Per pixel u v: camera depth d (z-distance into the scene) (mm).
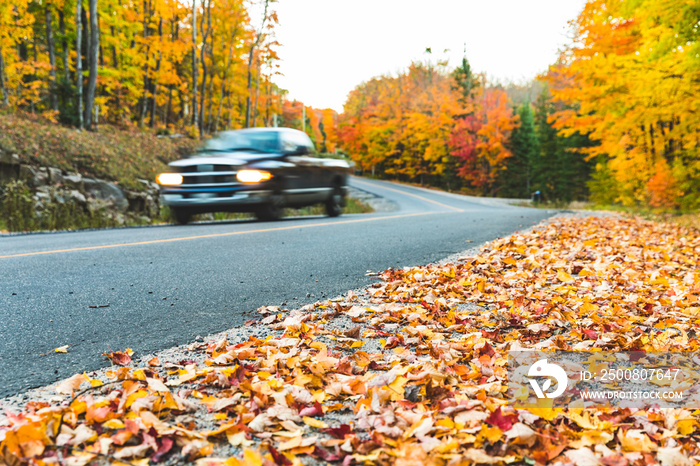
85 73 24922
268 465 1514
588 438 1742
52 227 9742
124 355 2473
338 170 11953
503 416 1827
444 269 4965
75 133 16078
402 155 56469
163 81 27953
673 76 10586
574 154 45688
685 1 9445
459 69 55219
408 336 3004
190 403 1930
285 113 66000
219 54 35062
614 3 13312
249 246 6211
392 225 9211
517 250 6152
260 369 2328
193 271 4676
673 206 14836
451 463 1527
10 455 1439
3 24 19438
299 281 4422
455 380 2236
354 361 2506
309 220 10242
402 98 58156
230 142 10094
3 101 19406
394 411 1910
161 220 13992
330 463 1605
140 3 26312
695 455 1668
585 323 3365
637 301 4043
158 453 1575
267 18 33969
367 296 4004
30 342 2695
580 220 11258
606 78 12195
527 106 50719
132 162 16172
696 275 5031
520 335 3057
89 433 1628
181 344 2760
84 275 4387
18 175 11961
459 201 32719
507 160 49250
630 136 16219
